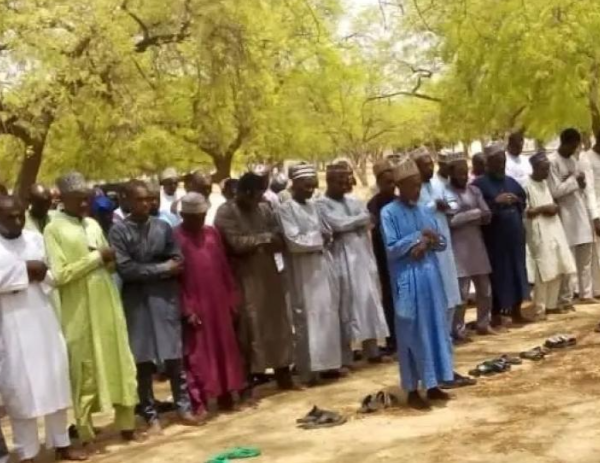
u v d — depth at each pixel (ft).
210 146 64.59
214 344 24.21
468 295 31.01
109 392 21.62
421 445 19.53
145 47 49.52
